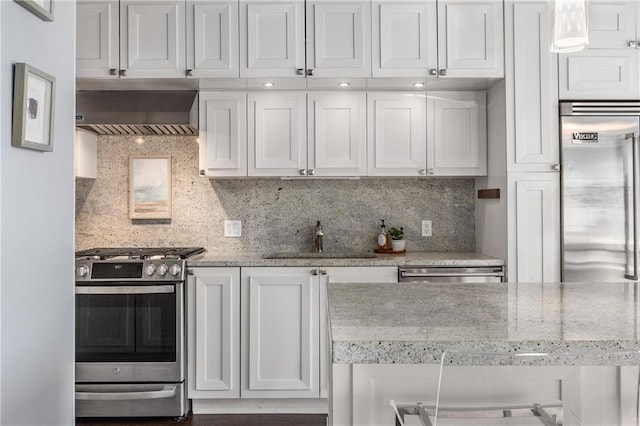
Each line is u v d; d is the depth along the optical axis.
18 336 1.40
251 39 3.07
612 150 3.04
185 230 3.63
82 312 2.96
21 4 1.39
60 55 1.66
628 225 3.02
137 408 3.00
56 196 1.63
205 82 3.16
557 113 3.07
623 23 3.07
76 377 2.97
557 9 1.58
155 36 3.08
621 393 1.39
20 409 1.41
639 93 3.07
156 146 3.62
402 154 3.32
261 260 3.08
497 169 3.19
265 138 3.30
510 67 3.07
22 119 1.36
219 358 3.07
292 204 3.66
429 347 1.21
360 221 3.67
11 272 1.36
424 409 1.32
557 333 1.28
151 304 2.97
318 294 3.07
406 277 3.07
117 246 3.61
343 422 1.44
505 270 3.09
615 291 1.91
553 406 1.24
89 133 3.46
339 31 3.09
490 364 1.14
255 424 2.97
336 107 3.31
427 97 3.33
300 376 3.07
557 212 3.06
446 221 3.68
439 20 3.08
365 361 1.21
